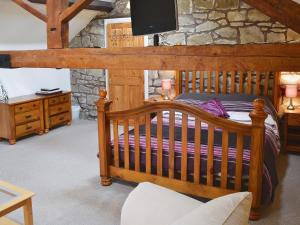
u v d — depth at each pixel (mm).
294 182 3576
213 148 2852
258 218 2807
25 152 4668
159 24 3102
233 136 3232
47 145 4992
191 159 2980
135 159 3275
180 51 2408
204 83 5199
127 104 6160
